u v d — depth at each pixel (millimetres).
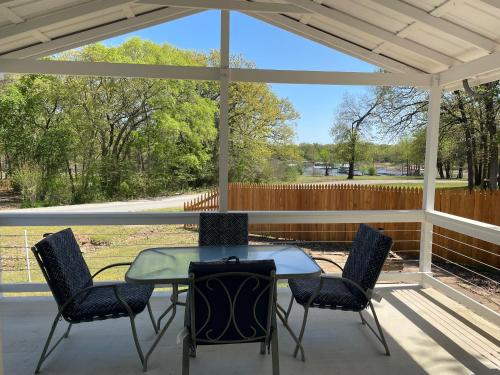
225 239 3029
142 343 2561
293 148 13305
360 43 3506
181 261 2352
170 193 12719
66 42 3234
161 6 3115
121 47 12508
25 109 11883
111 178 12383
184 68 3145
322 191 6410
